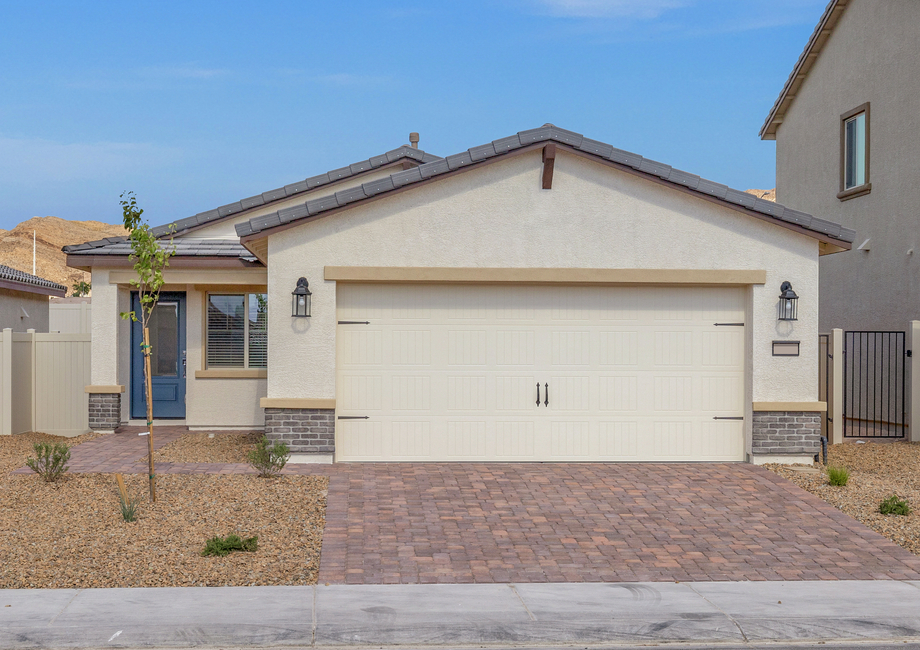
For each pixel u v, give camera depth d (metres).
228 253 15.08
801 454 12.64
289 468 11.96
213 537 8.58
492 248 12.30
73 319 27.78
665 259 12.43
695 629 6.68
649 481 11.53
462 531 9.27
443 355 12.59
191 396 16.06
